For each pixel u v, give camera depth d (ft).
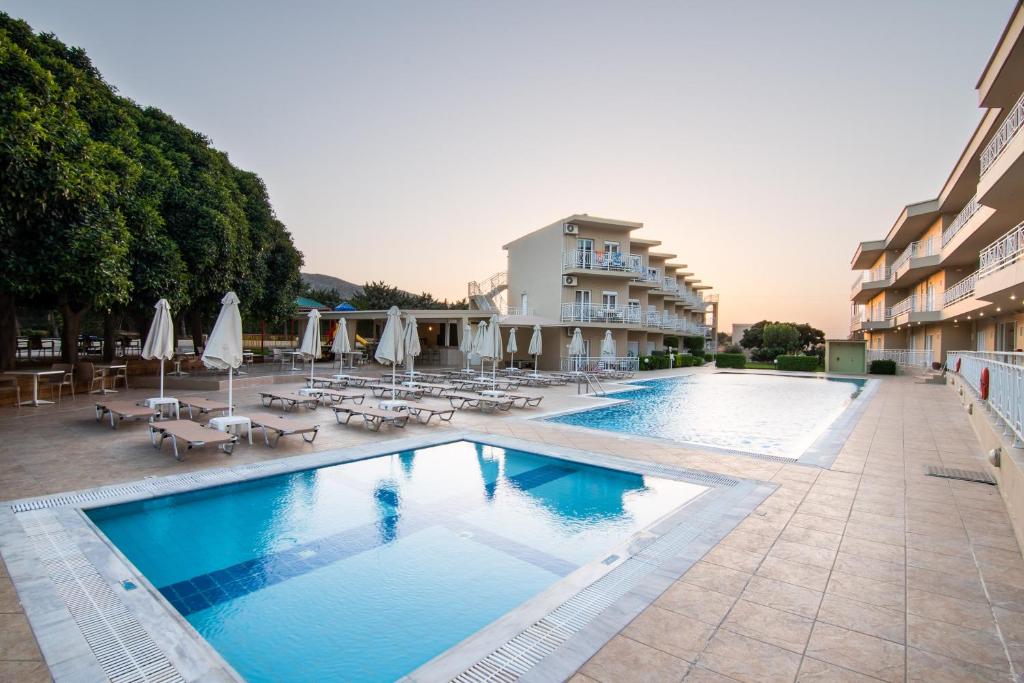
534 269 101.35
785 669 8.87
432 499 21.50
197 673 8.75
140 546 16.43
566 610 10.99
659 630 10.18
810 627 10.35
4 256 32.42
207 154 62.23
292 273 83.30
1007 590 12.02
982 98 42.14
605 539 17.57
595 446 29.07
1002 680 8.60
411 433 32.35
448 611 12.84
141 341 66.18
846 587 12.16
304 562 15.49
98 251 36.04
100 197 37.09
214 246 54.13
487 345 51.70
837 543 14.97
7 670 8.61
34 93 34.19
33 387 38.60
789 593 11.84
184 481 20.80
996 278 44.78
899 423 38.63
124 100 54.44
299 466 23.85
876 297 124.26
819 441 31.24
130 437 28.30
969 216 60.44
